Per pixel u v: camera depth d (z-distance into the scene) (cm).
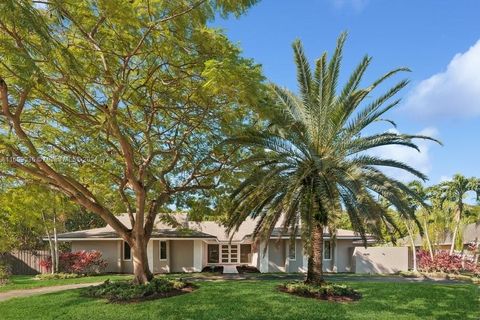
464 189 3309
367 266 2997
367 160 1555
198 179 1938
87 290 1659
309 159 1590
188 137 1750
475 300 1625
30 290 1922
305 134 1557
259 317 1270
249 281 2025
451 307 1510
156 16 1109
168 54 1220
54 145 1597
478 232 3578
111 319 1249
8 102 1313
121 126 1588
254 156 1606
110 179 1880
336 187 1459
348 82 1603
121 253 2898
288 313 1316
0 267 2302
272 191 1562
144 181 1770
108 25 1148
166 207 2255
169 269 2934
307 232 1425
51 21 1071
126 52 1221
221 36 1180
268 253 2936
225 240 3088
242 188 1586
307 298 1521
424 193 3195
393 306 1477
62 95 1424
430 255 3008
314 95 1650
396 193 1484
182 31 1153
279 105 1631
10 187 1764
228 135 1619
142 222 1677
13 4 766
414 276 2656
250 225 3291
